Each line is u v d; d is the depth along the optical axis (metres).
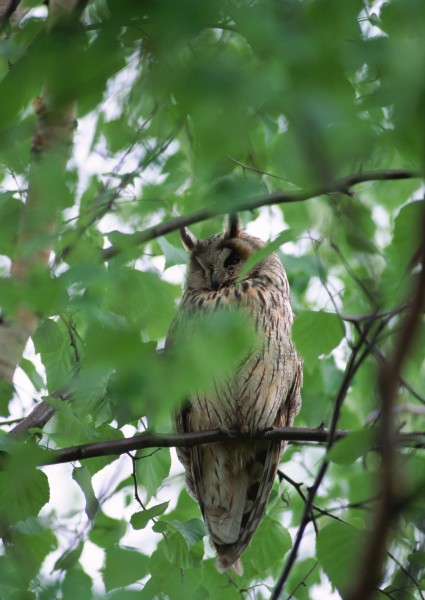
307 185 5.64
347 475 11.52
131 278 7.50
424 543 7.50
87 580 6.82
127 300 7.48
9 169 7.48
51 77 3.48
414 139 4.34
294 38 3.98
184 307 10.55
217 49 6.12
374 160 8.18
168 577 7.46
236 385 9.70
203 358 3.75
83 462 7.39
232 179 5.91
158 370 3.83
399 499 3.58
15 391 7.59
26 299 4.06
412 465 5.99
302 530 6.04
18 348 7.48
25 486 6.29
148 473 7.79
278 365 9.99
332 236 8.54
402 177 6.98
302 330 7.54
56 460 7.08
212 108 3.96
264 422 10.05
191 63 3.85
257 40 3.99
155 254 10.53
